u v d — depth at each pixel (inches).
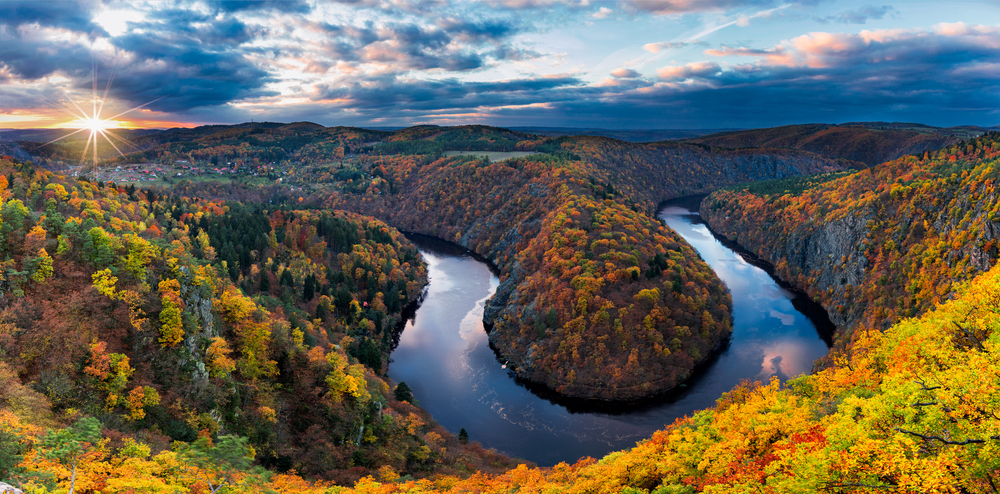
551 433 5344.5
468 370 6712.6
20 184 5674.2
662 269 7711.6
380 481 3469.5
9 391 2546.8
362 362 6240.2
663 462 2468.0
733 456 2097.7
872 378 2731.3
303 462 3582.7
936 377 1573.6
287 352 4520.2
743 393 3619.6
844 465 1409.9
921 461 1256.2
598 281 7047.2
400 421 4628.4
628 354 6284.5
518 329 7327.8
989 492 1230.3
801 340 7342.5
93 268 3764.8
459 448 4709.6
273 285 7332.7
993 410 1322.6
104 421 2832.2
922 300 6392.7
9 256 3555.6
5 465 2031.3
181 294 3887.8
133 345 3417.8
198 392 3447.3
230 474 2630.4
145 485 2110.0
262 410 3676.2
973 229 6176.2
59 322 3171.8
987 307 2300.7
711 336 6983.3
